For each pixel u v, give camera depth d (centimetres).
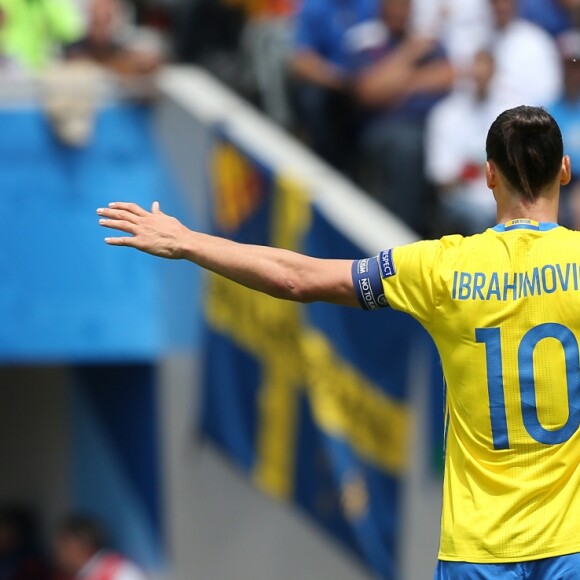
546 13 3366
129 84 3397
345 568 3192
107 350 3381
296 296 1462
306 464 3197
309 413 3180
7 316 3328
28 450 3972
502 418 1402
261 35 3634
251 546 3359
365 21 3369
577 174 3181
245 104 3647
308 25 3372
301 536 3259
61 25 3509
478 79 3159
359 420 3116
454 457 1441
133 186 3400
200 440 3381
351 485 3130
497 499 1405
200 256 1470
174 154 3388
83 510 3816
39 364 3869
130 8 3919
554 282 1395
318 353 3166
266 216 3247
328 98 3391
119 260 3391
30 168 3341
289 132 3569
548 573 1389
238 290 3300
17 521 3981
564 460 1395
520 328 1398
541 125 1423
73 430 3822
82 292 3366
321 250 3148
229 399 3325
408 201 3225
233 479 3369
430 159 3206
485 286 1407
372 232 3055
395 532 3066
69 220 3369
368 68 3281
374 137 3259
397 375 3047
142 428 3541
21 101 3338
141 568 3575
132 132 3406
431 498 3025
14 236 3331
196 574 3447
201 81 3472
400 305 1439
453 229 3145
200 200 3350
